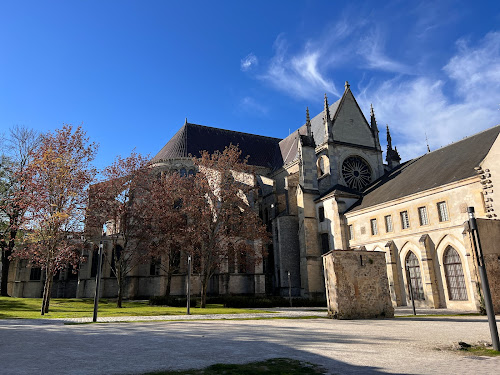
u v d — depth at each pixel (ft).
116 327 61.62
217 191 149.48
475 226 42.86
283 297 171.42
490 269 94.53
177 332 53.52
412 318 80.28
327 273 83.87
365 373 27.17
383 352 36.27
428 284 122.42
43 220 110.52
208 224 143.02
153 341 44.16
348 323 68.08
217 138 246.27
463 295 114.21
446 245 120.16
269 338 46.62
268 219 213.87
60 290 201.57
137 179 156.15
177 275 189.47
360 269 82.48
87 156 122.52
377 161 207.00
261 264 184.24
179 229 155.02
